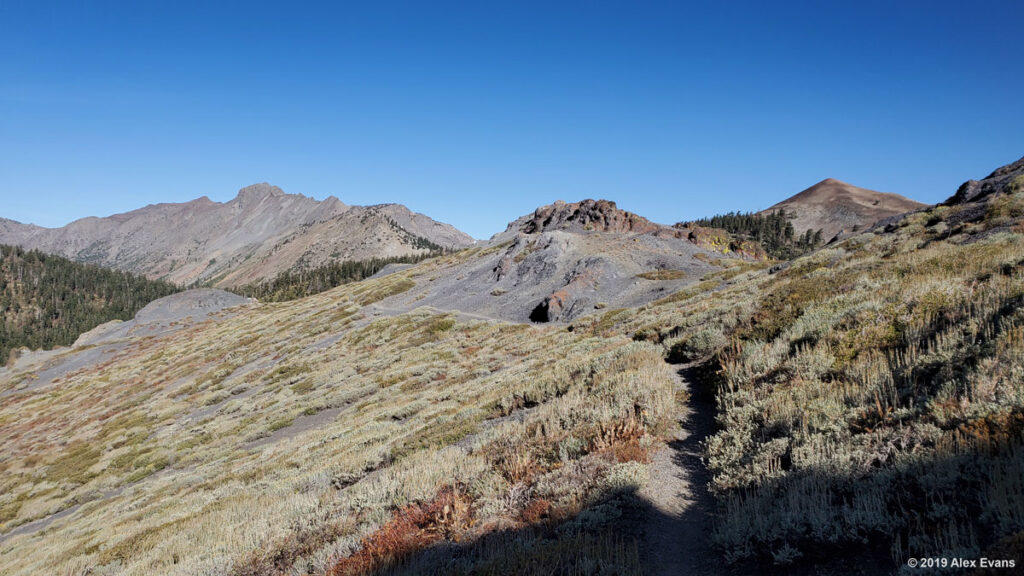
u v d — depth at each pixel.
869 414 6.31
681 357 15.10
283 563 7.60
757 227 159.62
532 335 36.41
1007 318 6.97
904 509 4.31
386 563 6.03
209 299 138.88
